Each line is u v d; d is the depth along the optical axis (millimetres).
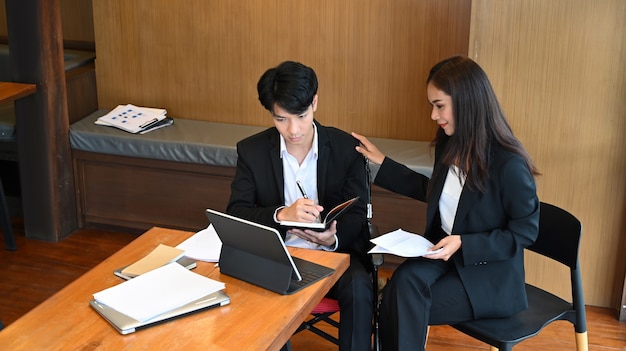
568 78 3461
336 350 3443
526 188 2654
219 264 2473
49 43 4188
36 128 4297
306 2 4285
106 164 4449
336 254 2592
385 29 4203
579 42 3406
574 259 2707
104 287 2359
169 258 2520
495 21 3459
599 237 3648
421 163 3973
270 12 4363
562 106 3504
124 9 4617
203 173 4277
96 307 2213
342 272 2551
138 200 4465
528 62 3479
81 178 4523
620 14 3334
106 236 4523
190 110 4711
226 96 4613
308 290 2352
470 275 2734
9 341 2066
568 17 3385
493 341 2643
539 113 3537
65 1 4941
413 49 4191
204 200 4340
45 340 2070
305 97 2676
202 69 4602
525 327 2688
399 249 2654
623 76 3408
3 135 4480
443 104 2656
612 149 3514
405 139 4363
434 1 4090
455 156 2693
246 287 2363
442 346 3480
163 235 2746
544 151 3586
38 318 2176
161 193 4406
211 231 2738
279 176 2969
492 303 2709
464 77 2617
